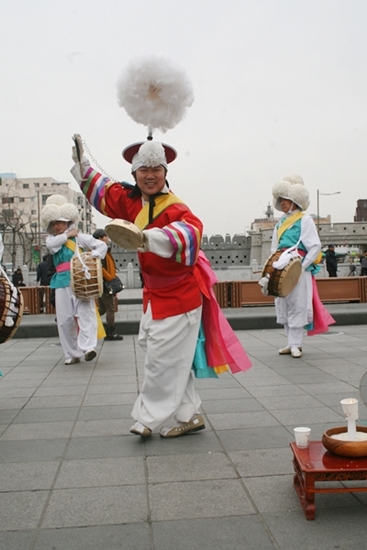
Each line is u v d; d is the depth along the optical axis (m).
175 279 3.68
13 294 4.43
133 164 3.71
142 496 2.87
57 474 3.18
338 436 2.81
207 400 4.86
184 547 2.36
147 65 3.69
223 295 12.34
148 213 3.70
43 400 5.02
